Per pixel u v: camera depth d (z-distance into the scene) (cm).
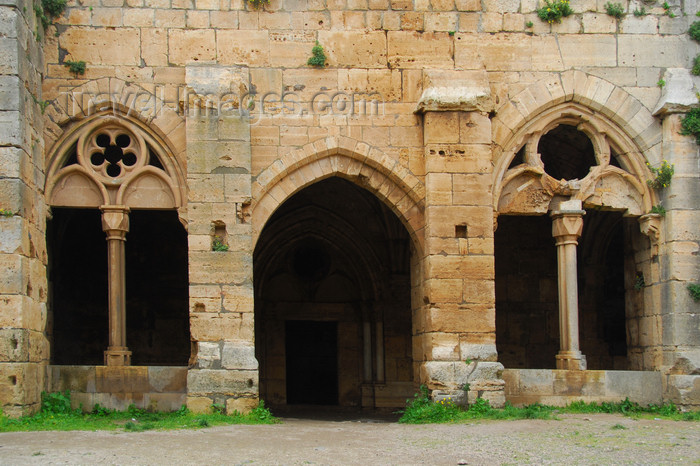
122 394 1738
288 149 1802
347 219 2494
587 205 1928
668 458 1221
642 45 1916
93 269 2362
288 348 2567
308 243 2550
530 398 1830
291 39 1831
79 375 1742
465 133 1808
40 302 1723
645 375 1852
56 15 1805
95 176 1808
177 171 1809
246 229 1748
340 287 2559
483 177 1802
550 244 2522
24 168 1638
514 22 1891
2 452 1245
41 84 1784
